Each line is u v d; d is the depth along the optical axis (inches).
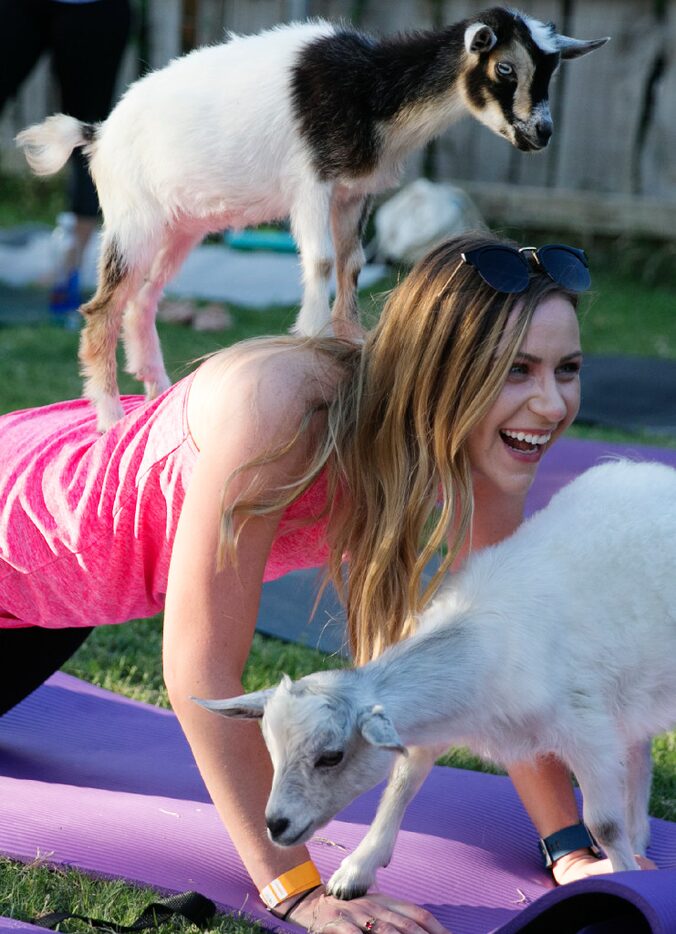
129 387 274.1
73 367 287.1
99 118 302.4
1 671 129.0
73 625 118.2
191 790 122.3
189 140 125.2
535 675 92.3
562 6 438.9
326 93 126.6
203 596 96.1
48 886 100.0
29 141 135.0
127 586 110.0
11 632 127.0
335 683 85.7
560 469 224.1
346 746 82.7
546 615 94.1
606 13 436.5
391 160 133.8
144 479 103.1
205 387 101.2
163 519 104.2
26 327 329.4
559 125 450.0
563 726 93.7
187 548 96.8
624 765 98.1
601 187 451.2
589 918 89.6
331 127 127.0
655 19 433.1
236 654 97.6
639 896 81.5
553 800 108.3
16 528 111.7
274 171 127.0
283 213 130.4
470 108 137.9
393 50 131.8
